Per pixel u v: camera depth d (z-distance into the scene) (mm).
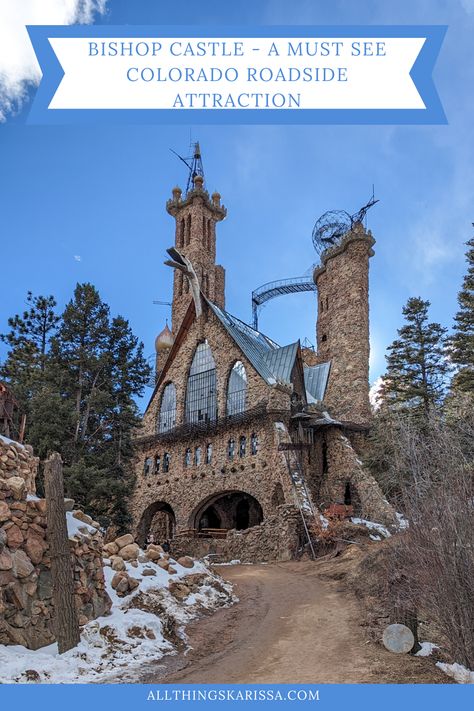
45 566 14414
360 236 62125
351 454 47969
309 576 27750
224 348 51469
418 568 15422
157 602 17922
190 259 71625
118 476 36000
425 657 15195
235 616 19375
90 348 37812
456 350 40125
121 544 20594
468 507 14852
